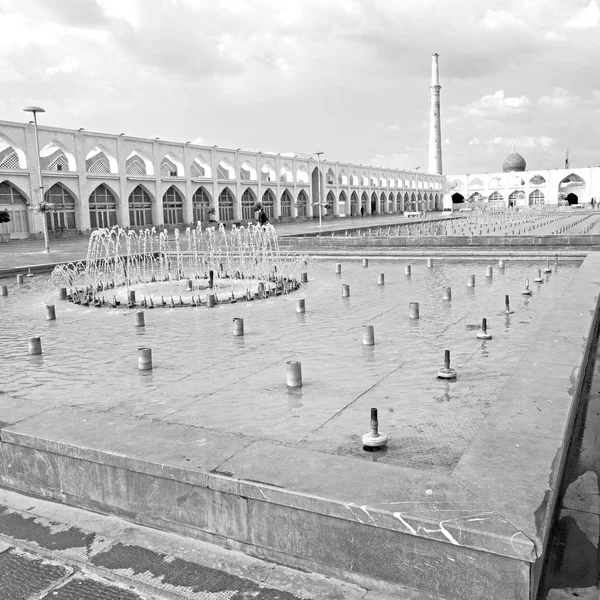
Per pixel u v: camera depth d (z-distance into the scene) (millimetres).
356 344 7312
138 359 6453
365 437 4113
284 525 3062
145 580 3020
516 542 2510
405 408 4926
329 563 2979
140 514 3539
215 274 16031
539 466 3189
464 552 2643
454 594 2693
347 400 5180
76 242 31234
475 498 2863
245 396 5383
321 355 6820
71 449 3699
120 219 39531
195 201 46312
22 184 33250
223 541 3271
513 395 4324
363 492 2957
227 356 6930
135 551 3266
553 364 5082
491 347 6918
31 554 3299
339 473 3184
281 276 14758
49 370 6547
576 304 7910
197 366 6520
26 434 3885
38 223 34312
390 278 13891
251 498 3115
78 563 3191
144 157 41188
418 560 2752
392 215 68562
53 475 3844
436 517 2693
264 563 3117
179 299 11562
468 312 9180
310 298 11109
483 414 4723
